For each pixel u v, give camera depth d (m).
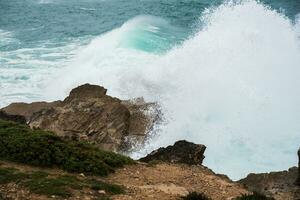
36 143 17.70
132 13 54.06
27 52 39.62
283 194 18.36
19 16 53.84
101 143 24.97
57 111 26.66
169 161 20.59
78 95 28.38
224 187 17.56
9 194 14.32
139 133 26.25
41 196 14.33
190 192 15.80
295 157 23.91
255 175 20.41
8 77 34.00
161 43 39.59
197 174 18.78
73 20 51.47
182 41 39.94
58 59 37.69
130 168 18.31
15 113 27.22
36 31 47.00
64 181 15.48
